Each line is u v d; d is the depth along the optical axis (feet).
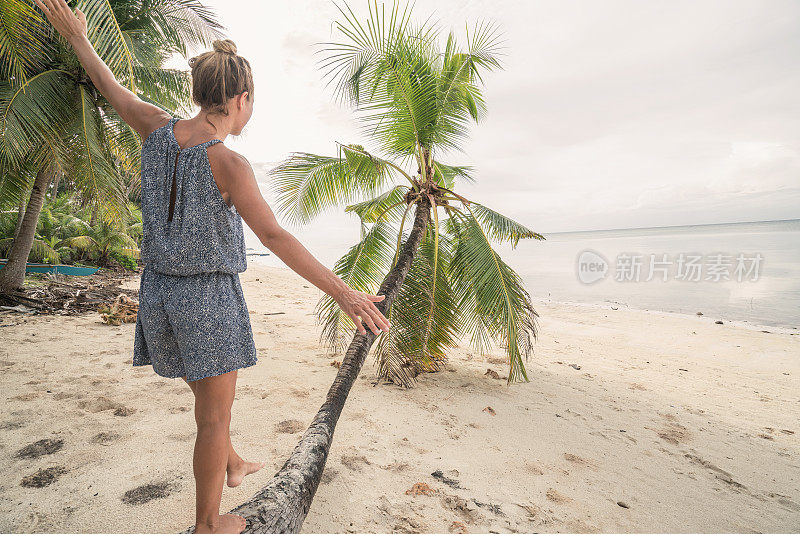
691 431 13.46
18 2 18.54
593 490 9.17
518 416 13.07
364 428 10.96
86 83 25.64
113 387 12.10
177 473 7.94
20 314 21.66
